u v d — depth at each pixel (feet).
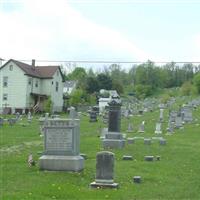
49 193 46.37
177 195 47.73
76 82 403.95
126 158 73.10
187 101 295.07
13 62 268.21
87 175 58.13
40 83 283.18
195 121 164.76
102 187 50.16
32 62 281.74
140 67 517.14
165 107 250.78
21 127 151.43
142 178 56.34
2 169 61.67
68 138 61.41
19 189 48.44
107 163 50.85
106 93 335.06
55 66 288.92
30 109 265.75
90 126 158.30
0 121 155.94
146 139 98.89
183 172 61.72
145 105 278.05
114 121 96.53
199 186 52.70
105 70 536.83
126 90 442.50
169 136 118.62
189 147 92.12
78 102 303.48
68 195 45.78
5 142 100.42
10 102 268.41
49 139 61.93
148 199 45.50
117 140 90.68
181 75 531.09
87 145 93.71
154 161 71.46
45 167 60.90
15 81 268.00
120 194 47.01
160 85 512.63
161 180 55.72
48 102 260.42
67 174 58.08
